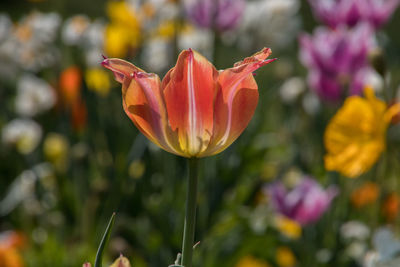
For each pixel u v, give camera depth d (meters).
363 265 1.45
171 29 1.81
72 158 1.76
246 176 1.92
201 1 1.67
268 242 1.57
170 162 1.67
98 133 1.91
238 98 0.91
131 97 0.91
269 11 1.85
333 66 1.43
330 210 1.56
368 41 1.41
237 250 1.58
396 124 1.22
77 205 1.75
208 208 1.65
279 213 1.46
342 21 1.50
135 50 1.82
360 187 1.63
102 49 1.92
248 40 1.87
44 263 1.46
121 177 1.71
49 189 1.86
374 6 1.49
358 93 1.44
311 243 1.51
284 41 1.89
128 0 1.88
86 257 1.46
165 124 0.91
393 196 1.59
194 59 0.90
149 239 1.53
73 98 1.78
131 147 1.89
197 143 0.91
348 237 1.54
